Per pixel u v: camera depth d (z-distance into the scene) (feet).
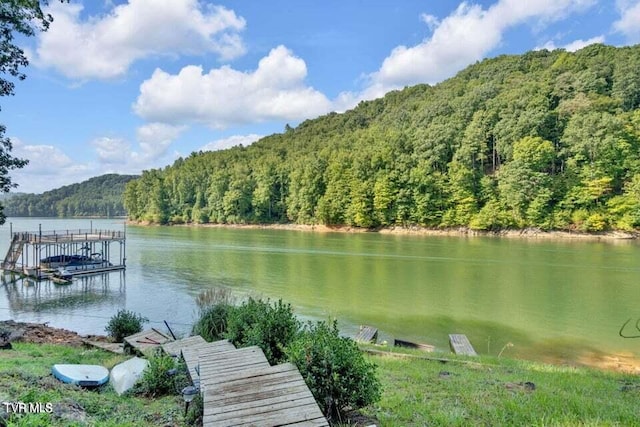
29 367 23.00
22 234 97.96
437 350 40.47
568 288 74.64
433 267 98.32
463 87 324.39
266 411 12.03
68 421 13.53
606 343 46.03
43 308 63.72
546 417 16.42
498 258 111.14
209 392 13.20
